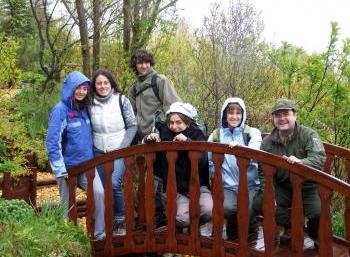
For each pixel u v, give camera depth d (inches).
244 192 136.6
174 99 174.4
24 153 209.9
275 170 131.5
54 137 155.6
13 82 226.7
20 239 130.8
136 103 179.3
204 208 149.1
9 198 182.2
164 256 169.3
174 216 147.6
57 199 222.8
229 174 153.6
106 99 163.9
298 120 205.2
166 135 156.6
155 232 151.5
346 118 202.1
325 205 125.0
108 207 156.4
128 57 237.6
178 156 153.7
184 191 155.6
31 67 345.7
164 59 252.5
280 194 143.6
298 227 129.3
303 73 209.3
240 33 272.2
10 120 220.4
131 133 166.2
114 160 154.9
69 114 158.7
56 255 134.6
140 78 179.8
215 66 267.7
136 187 184.7
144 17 246.4
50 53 296.4
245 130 153.2
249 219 151.1
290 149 139.6
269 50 231.3
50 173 259.3
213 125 263.3
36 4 283.6
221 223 140.6
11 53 220.8
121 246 156.0
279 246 145.9
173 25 249.9
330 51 203.9
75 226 154.9
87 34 240.2
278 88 257.9
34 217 149.8
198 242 144.6
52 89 276.7
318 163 133.7
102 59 251.0
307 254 141.0
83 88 159.0
